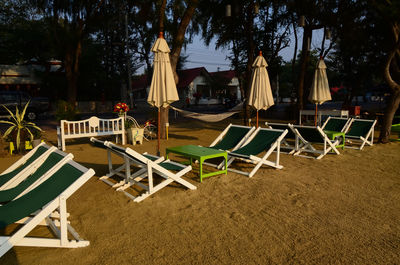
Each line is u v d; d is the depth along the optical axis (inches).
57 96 1023.6
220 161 272.1
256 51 668.7
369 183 204.8
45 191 121.4
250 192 186.7
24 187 138.4
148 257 112.0
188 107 1239.5
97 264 107.4
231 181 210.5
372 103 1480.1
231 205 165.0
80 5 555.2
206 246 120.0
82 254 114.3
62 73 1036.5
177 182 208.5
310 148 304.0
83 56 1004.6
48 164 146.0
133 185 202.1
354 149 331.9
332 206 162.4
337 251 114.7
